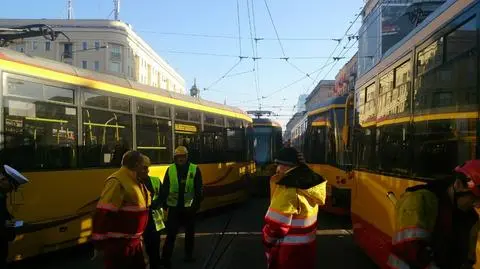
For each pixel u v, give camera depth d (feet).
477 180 10.17
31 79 27.68
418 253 10.64
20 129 26.71
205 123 49.39
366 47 138.92
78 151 30.73
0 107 25.63
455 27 16.66
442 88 17.46
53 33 49.19
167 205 27.91
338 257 31.17
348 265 28.99
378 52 124.77
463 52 15.90
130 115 36.58
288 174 15.20
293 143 102.01
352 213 32.27
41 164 27.86
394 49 24.08
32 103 27.63
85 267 28.45
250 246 34.37
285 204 14.82
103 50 282.97
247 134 62.28
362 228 28.71
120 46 286.87
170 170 28.25
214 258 30.60
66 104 30.09
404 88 21.83
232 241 36.22
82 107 31.42
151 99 39.60
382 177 24.17
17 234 25.99
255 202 65.51
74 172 30.22
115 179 16.61
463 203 10.60
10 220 21.20
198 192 28.66
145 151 38.32
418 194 11.05
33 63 28.04
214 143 51.31
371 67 29.04
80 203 30.60
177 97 44.29
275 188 15.34
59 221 28.89
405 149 20.92
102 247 16.40
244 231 40.83
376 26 127.65
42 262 29.84
